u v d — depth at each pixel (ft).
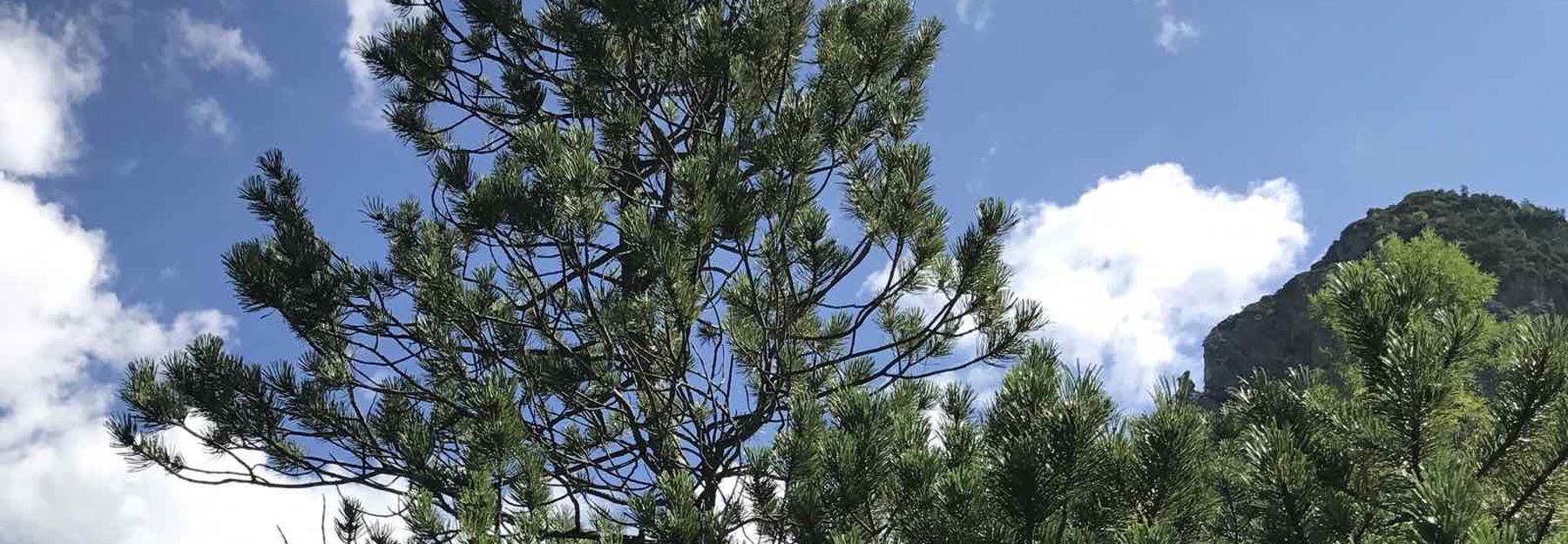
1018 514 11.94
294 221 21.79
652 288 20.20
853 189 20.57
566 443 21.85
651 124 21.80
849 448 13.98
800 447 15.08
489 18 24.45
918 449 14.24
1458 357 12.11
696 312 18.40
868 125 22.63
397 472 19.47
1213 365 145.89
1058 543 11.90
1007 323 22.17
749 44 21.30
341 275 20.56
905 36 22.02
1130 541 11.01
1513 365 11.86
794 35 21.49
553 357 21.52
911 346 22.77
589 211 18.24
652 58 23.54
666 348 20.04
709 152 20.25
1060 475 11.69
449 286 20.04
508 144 25.31
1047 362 12.87
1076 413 11.64
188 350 20.16
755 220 18.85
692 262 18.76
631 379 21.84
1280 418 13.12
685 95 22.89
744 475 16.31
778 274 20.26
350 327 20.51
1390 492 11.69
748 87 21.91
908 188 19.81
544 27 23.29
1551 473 11.46
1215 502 12.87
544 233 18.24
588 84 23.22
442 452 19.33
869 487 13.87
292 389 20.25
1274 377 13.93
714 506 19.08
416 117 25.34
